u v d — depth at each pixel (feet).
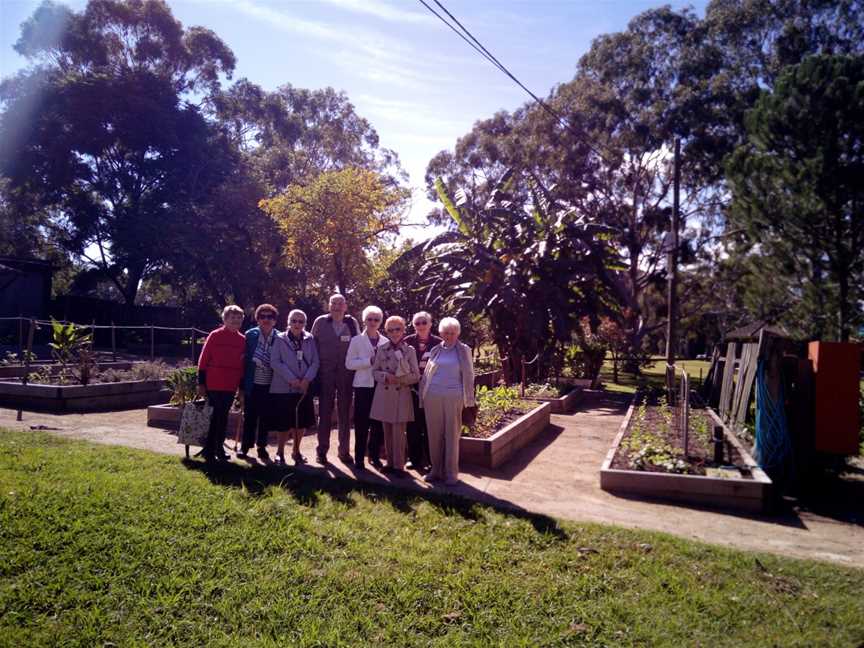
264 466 24.63
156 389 44.19
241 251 112.16
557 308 55.72
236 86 144.05
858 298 67.51
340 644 12.73
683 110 106.73
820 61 66.08
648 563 16.52
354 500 20.74
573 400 50.24
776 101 66.69
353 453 28.45
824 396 25.55
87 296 138.10
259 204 92.99
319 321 26.45
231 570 15.62
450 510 19.99
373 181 86.99
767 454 25.75
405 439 25.75
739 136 105.29
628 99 112.88
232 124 148.66
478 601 14.48
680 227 119.03
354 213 84.28
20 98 121.19
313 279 97.45
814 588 15.49
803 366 26.20
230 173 125.59
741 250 83.41
